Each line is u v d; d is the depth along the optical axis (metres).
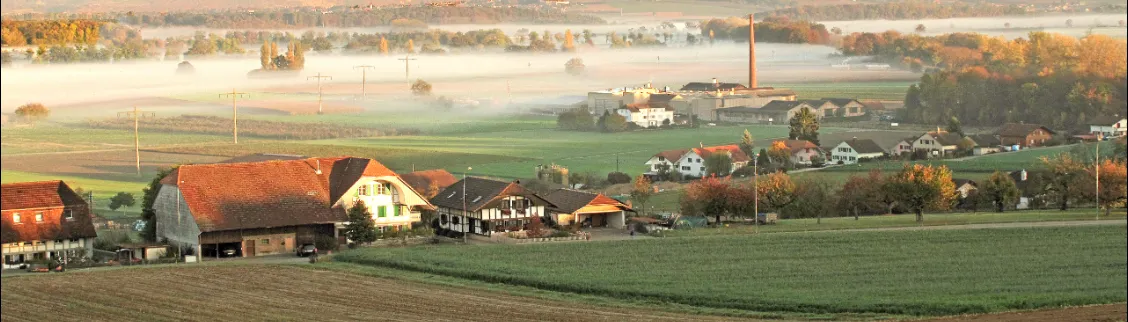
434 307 167.25
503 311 163.38
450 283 189.88
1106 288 182.00
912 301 167.88
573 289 181.75
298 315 161.50
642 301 172.50
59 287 188.50
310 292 181.38
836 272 198.50
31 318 162.88
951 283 187.25
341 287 186.38
